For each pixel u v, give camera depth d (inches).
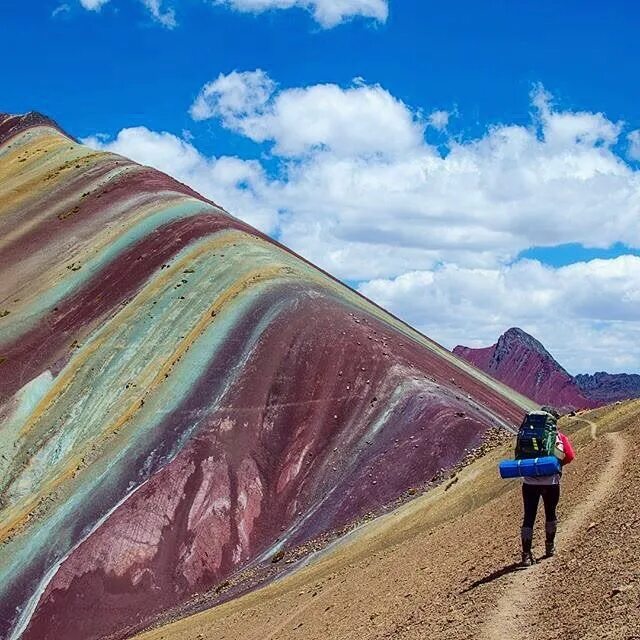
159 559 1881.2
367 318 2657.5
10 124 5438.0
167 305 2763.3
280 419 2226.9
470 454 1726.1
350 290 3262.8
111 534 1911.9
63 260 3363.7
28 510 2137.1
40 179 4291.3
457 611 489.7
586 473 682.2
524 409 2593.5
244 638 916.0
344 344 2391.7
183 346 2549.2
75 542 1953.7
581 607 401.1
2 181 4537.4
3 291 3272.6
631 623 353.1
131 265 3080.7
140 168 4106.8
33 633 1759.4
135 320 2746.1
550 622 405.7
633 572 404.2
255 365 2356.1
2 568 1932.8
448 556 716.0
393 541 1082.7
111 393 2474.2
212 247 3058.6
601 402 4522.6
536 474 495.5
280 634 821.9
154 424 2260.1
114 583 1828.2
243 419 2219.5
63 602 1796.3
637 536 450.6
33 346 2817.4
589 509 571.5
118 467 2146.9
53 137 5064.0
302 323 2471.7
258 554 1904.5
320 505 1935.3
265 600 1217.4
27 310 3029.0
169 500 1995.6
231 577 1817.2
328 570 1178.0
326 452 2108.8
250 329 2496.3
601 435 834.8
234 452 2134.6
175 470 2066.9
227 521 1975.9
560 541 526.3
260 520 1995.6
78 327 2849.4
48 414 2493.8
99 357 2635.3
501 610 448.8
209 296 2741.1
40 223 3782.0
